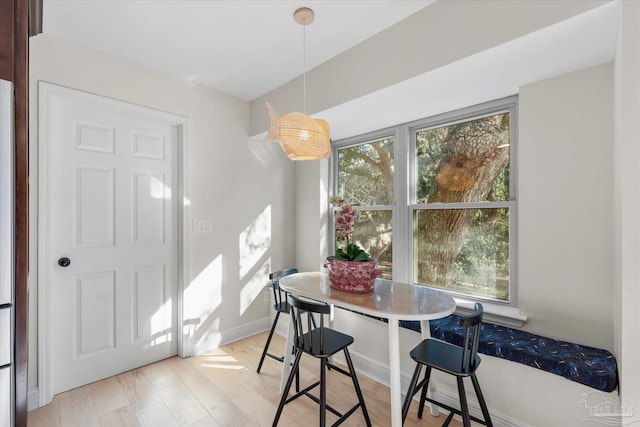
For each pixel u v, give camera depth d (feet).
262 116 9.45
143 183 7.91
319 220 10.46
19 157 2.93
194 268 8.61
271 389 6.93
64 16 5.78
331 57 7.38
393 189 9.05
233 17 5.89
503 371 5.44
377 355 7.34
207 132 8.91
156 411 6.13
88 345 7.07
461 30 5.17
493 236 7.07
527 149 6.12
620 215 4.03
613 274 5.20
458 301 7.24
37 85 6.16
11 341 2.66
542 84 5.95
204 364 8.06
